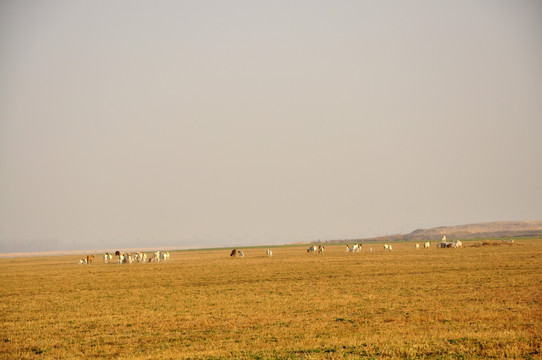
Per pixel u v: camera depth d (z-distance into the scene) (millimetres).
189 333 36031
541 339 30219
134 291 61750
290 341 32000
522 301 44250
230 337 34375
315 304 46500
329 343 30859
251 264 107562
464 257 103750
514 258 95250
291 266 96312
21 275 94375
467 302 44656
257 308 45375
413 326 35344
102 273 94312
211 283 69062
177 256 173750
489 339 30422
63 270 107688
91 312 46125
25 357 30828
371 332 33938
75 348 32719
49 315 45156
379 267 86188
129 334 36250
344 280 67000
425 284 59000
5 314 46562
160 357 28969
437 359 26984
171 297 54812
